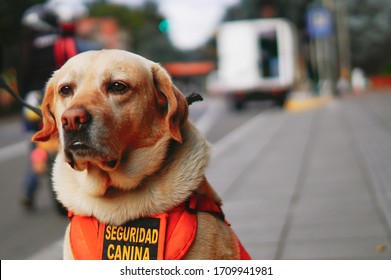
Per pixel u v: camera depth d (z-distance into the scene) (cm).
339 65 5222
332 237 602
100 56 311
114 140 299
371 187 807
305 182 885
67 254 324
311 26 3177
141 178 310
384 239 584
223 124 2075
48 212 808
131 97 305
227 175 989
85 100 296
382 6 5628
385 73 5409
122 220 312
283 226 653
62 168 326
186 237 309
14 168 1224
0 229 725
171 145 318
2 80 401
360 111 2275
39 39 789
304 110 2623
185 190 313
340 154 1140
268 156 1192
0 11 3136
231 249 331
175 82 340
